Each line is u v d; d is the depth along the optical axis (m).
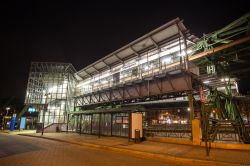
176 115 31.19
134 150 12.60
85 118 29.03
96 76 39.81
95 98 33.00
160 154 11.09
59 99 40.62
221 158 9.73
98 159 10.52
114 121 22.59
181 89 18.73
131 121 17.58
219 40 20.92
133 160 10.38
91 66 38.69
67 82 42.22
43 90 42.00
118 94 27.14
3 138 23.58
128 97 25.12
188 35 23.06
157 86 21.22
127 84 24.58
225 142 13.50
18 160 10.03
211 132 14.70
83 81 44.28
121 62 32.88
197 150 12.36
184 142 15.27
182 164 9.52
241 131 14.04
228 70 23.17
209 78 21.41
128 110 18.23
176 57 23.64
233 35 19.95
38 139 22.28
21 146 15.80
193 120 15.06
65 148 14.82
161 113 31.02
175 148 13.34
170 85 19.86
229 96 18.91
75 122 32.34
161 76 20.38
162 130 20.67
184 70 18.14
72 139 20.16
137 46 28.06
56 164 9.15
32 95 41.91
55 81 42.47
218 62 21.47
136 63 29.66
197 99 24.77
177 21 21.52
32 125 49.25
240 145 12.36
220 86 24.47
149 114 28.42
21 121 40.94
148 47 27.47
